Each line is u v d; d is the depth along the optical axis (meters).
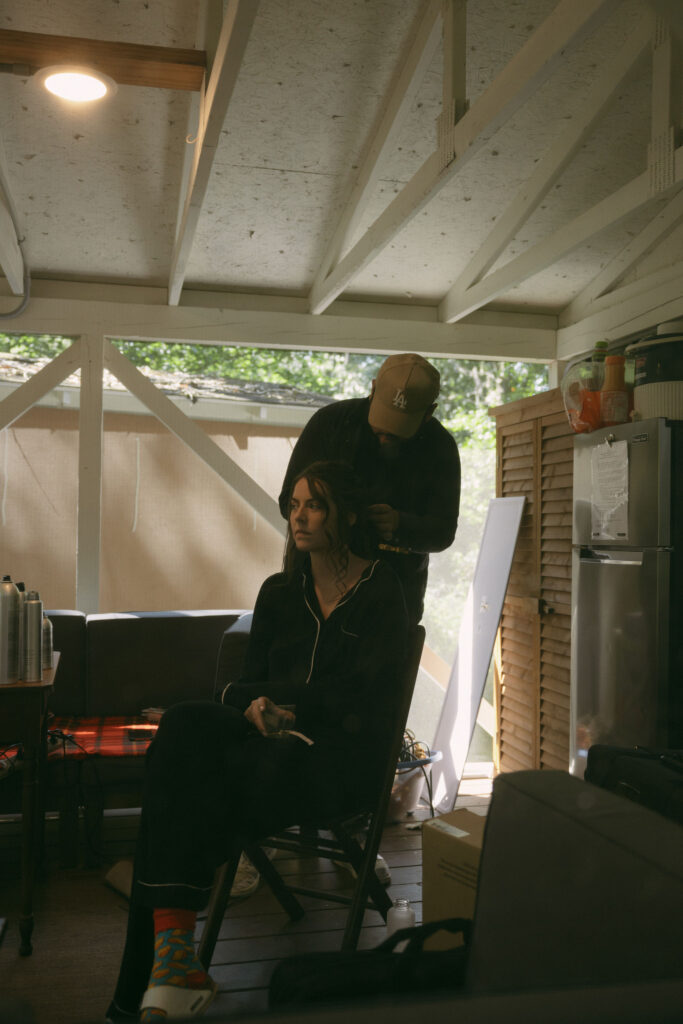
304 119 3.55
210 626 4.29
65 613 4.21
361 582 2.18
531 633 4.32
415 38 3.14
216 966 2.50
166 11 3.00
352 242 4.37
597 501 3.46
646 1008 0.76
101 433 4.59
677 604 3.07
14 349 10.53
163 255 4.42
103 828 3.85
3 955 2.61
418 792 3.96
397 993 1.17
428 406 2.77
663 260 4.21
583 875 0.94
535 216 4.16
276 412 5.24
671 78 2.77
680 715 3.05
